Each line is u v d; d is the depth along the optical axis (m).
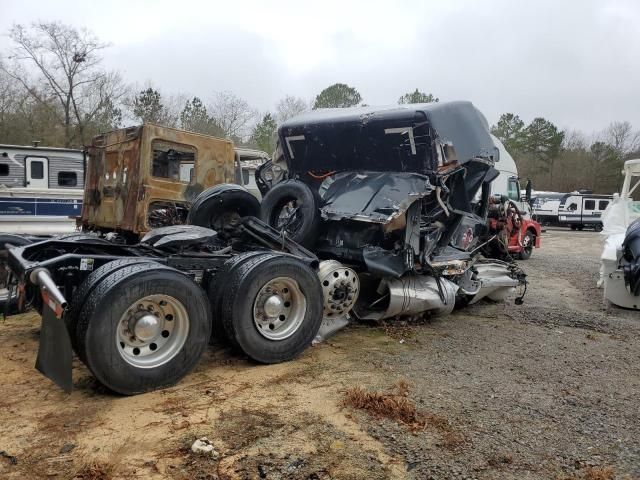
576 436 3.57
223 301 4.72
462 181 6.74
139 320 4.07
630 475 3.09
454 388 4.41
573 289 9.98
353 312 6.44
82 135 35.22
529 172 63.44
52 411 3.77
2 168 10.25
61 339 3.78
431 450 3.31
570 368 5.07
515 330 6.49
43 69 35.00
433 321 6.84
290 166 7.57
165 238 5.13
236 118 48.06
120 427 3.53
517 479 3.01
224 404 3.95
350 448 3.31
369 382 4.51
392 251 6.16
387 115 6.31
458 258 6.77
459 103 6.60
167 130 8.08
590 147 66.06
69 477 2.93
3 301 6.32
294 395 4.17
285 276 4.94
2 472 2.96
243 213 6.67
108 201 8.66
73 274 4.36
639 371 5.05
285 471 3.03
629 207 10.77
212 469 3.03
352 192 6.40
